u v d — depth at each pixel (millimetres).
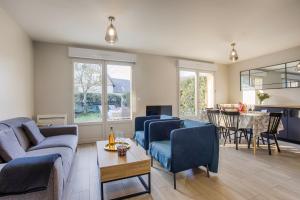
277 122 3271
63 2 2287
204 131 2295
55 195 1396
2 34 2414
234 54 3809
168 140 2775
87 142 4176
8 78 2580
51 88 3875
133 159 1915
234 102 6000
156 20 2811
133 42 3904
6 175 1282
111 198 1865
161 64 5039
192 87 5594
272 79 4828
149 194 1939
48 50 3855
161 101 5039
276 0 2227
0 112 2352
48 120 3686
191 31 3271
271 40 3781
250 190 1998
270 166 2676
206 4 2328
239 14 2613
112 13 2584
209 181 2219
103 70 4348
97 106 4352
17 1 2252
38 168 1342
